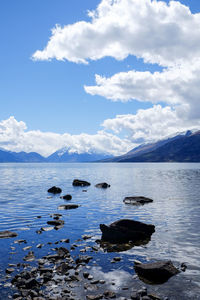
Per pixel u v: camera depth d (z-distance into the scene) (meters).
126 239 19.28
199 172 139.50
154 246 17.91
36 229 22.61
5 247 17.56
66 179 92.31
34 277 12.93
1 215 28.62
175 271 13.61
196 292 11.62
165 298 11.08
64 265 14.20
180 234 20.69
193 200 39.66
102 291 11.65
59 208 33.00
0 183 72.06
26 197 43.88
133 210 31.64
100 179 92.75
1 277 12.91
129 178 96.50
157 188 58.62
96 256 16.05
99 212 30.55
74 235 20.77
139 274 13.44
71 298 10.86
